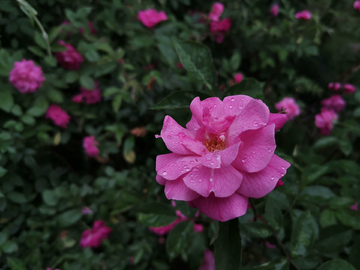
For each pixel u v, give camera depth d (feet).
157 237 1.96
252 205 1.13
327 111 2.08
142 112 1.99
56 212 1.83
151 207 1.26
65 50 1.77
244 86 1.12
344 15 2.19
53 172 1.93
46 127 1.82
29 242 1.60
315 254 1.15
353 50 2.29
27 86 1.68
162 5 2.23
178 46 1.13
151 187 1.89
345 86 2.20
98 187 1.92
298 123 2.40
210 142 0.94
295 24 2.21
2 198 1.64
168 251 1.30
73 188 1.81
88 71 1.91
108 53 1.98
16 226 1.73
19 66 1.64
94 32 2.09
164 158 0.91
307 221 1.10
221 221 0.89
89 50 1.88
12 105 1.67
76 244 1.78
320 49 2.41
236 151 0.78
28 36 1.90
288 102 2.12
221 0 2.57
